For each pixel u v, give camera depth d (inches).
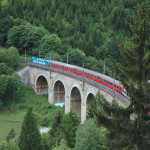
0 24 4574.3
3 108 2989.7
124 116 799.7
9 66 3454.7
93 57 4320.9
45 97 3321.9
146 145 810.8
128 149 796.0
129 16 5226.4
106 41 4854.8
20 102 3120.1
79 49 4343.0
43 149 1299.2
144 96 758.5
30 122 1275.8
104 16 5900.6
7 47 4510.3
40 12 5147.6
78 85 2443.4
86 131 1342.3
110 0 6407.5
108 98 1939.0
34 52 4249.5
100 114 812.6
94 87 2150.6
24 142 1253.1
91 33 4948.3
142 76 773.3
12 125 2504.9
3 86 2977.4
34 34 4355.3
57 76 2874.0
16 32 4370.1
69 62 3993.6
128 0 6033.5
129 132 809.5
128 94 792.9
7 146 1170.0
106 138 853.8
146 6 775.1
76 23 5216.5
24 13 5014.8
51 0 5723.4
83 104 2367.1
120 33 5000.0
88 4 6171.3
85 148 1283.2
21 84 3403.1
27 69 3513.8
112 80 2028.8
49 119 2583.7
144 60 761.0
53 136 1754.4
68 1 5935.0
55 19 5059.1
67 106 2711.6
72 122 1797.5
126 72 779.4
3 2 5300.2
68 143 1672.0
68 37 4709.6
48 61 3260.3
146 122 802.8
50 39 4156.0
